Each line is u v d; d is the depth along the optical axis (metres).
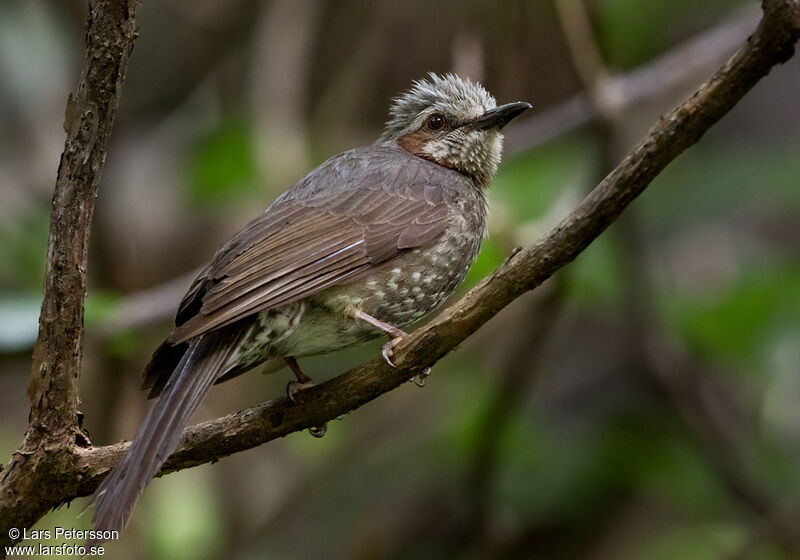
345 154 9.88
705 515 13.16
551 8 11.03
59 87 14.69
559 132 13.63
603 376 13.91
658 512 13.66
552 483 13.09
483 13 12.43
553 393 13.93
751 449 13.51
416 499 13.73
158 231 14.78
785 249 15.06
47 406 6.98
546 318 11.38
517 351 11.48
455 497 13.45
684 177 14.60
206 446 7.46
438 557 13.25
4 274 13.43
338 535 13.59
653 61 14.85
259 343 8.12
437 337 7.30
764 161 14.30
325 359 14.60
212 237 14.92
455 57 12.73
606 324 14.10
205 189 13.93
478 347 14.07
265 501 13.87
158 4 15.86
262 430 7.50
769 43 6.30
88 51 6.42
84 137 6.59
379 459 14.16
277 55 14.86
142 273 14.46
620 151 11.37
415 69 14.39
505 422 11.65
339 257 8.51
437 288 9.11
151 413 7.14
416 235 8.88
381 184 9.13
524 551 13.12
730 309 12.62
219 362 7.67
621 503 13.59
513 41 12.45
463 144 10.14
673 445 13.27
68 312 6.86
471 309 7.22
